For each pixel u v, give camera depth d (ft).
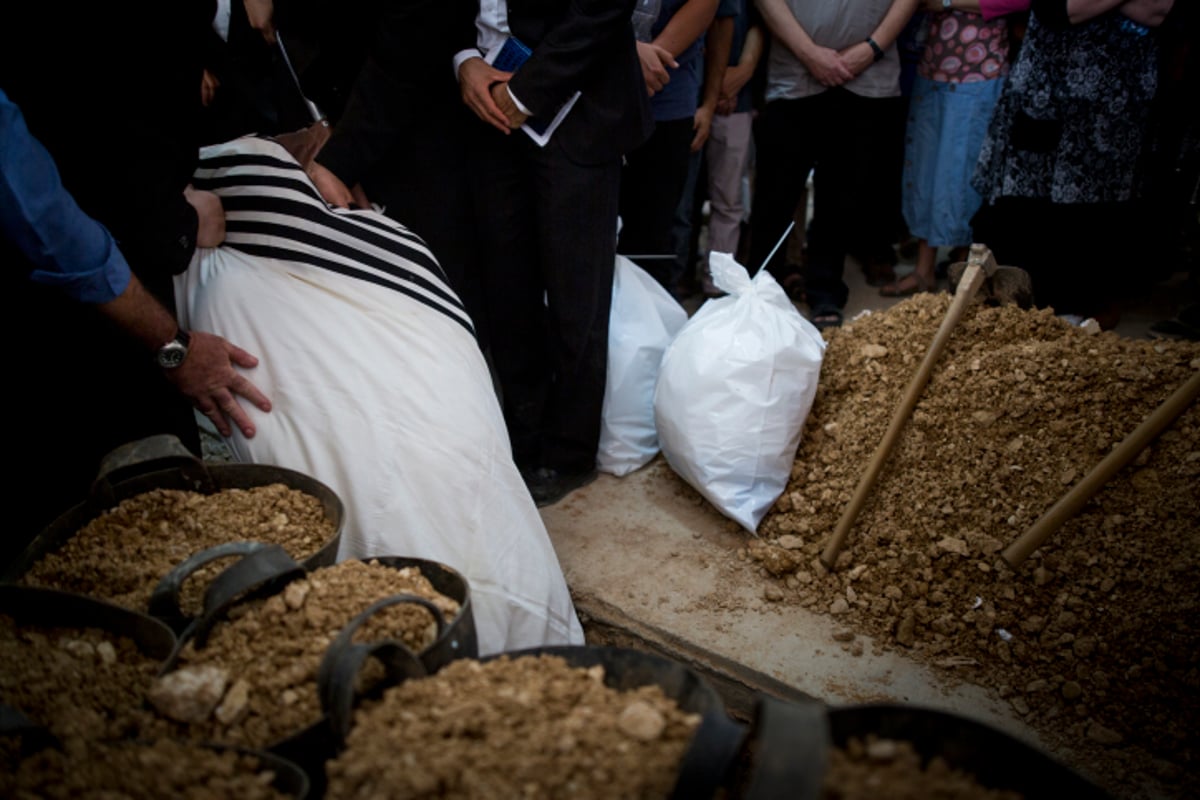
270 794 3.48
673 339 8.98
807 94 11.42
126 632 4.31
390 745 3.41
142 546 4.96
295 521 5.18
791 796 2.66
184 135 5.70
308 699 3.96
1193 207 12.55
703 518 8.15
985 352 7.65
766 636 6.77
